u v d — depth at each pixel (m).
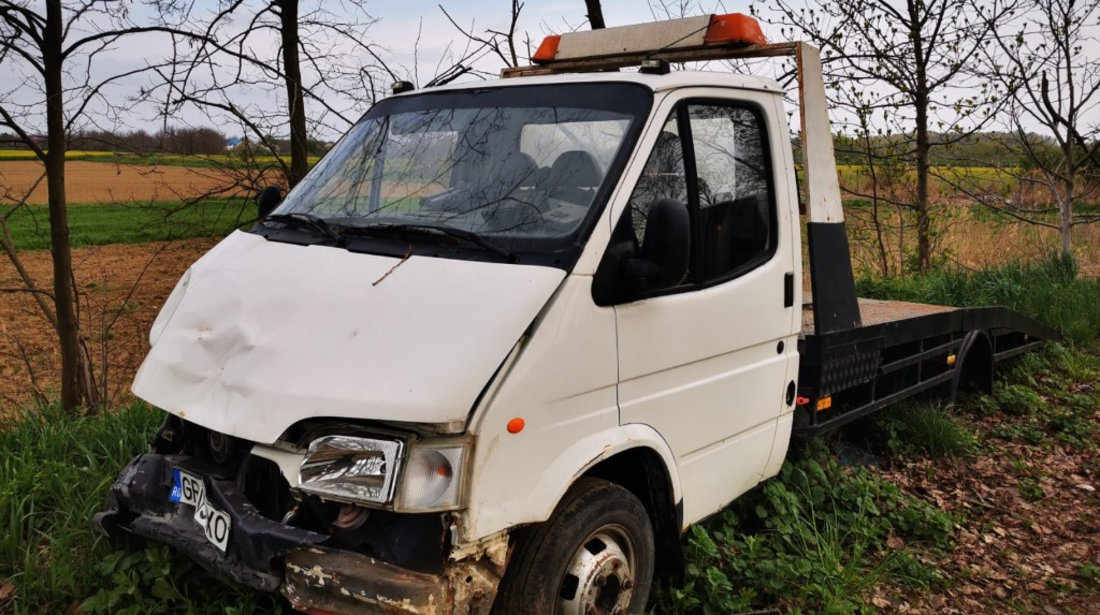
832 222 4.91
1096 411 7.74
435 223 3.60
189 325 3.54
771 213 4.46
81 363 6.48
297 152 7.43
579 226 3.38
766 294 4.34
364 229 3.68
